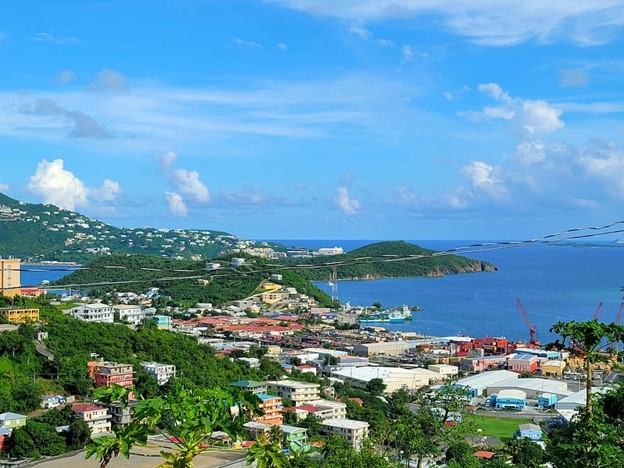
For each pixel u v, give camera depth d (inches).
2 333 6156.5
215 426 1023.6
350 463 3341.5
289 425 6082.7
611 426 1774.1
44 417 4916.3
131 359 6845.5
